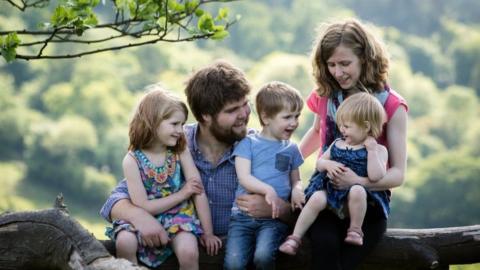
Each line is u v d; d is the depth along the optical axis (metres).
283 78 51.25
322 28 4.45
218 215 4.45
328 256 4.07
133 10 4.65
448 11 74.56
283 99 4.23
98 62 53.25
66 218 4.00
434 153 51.88
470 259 4.53
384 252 4.43
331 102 4.41
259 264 4.11
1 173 45.22
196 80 4.36
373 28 4.39
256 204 4.23
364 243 4.18
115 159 49.50
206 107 4.30
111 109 51.09
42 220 4.00
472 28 71.31
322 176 4.22
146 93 4.27
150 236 4.11
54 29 4.45
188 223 4.21
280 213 4.20
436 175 45.69
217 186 4.45
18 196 45.06
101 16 44.94
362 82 4.34
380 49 4.35
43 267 4.04
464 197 45.12
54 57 4.52
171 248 4.22
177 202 4.21
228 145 4.47
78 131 48.50
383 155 4.17
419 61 65.56
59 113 50.94
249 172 4.28
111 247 4.24
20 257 4.00
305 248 4.34
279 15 64.06
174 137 4.21
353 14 67.62
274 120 4.26
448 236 4.50
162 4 4.64
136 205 4.19
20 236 4.01
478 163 46.34
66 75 53.69
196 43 59.03
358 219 4.08
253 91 4.48
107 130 49.84
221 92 4.27
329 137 4.42
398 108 4.30
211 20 4.71
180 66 54.84
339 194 4.12
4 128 48.56
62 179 47.62
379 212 4.20
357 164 4.16
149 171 4.23
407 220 45.03
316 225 4.15
